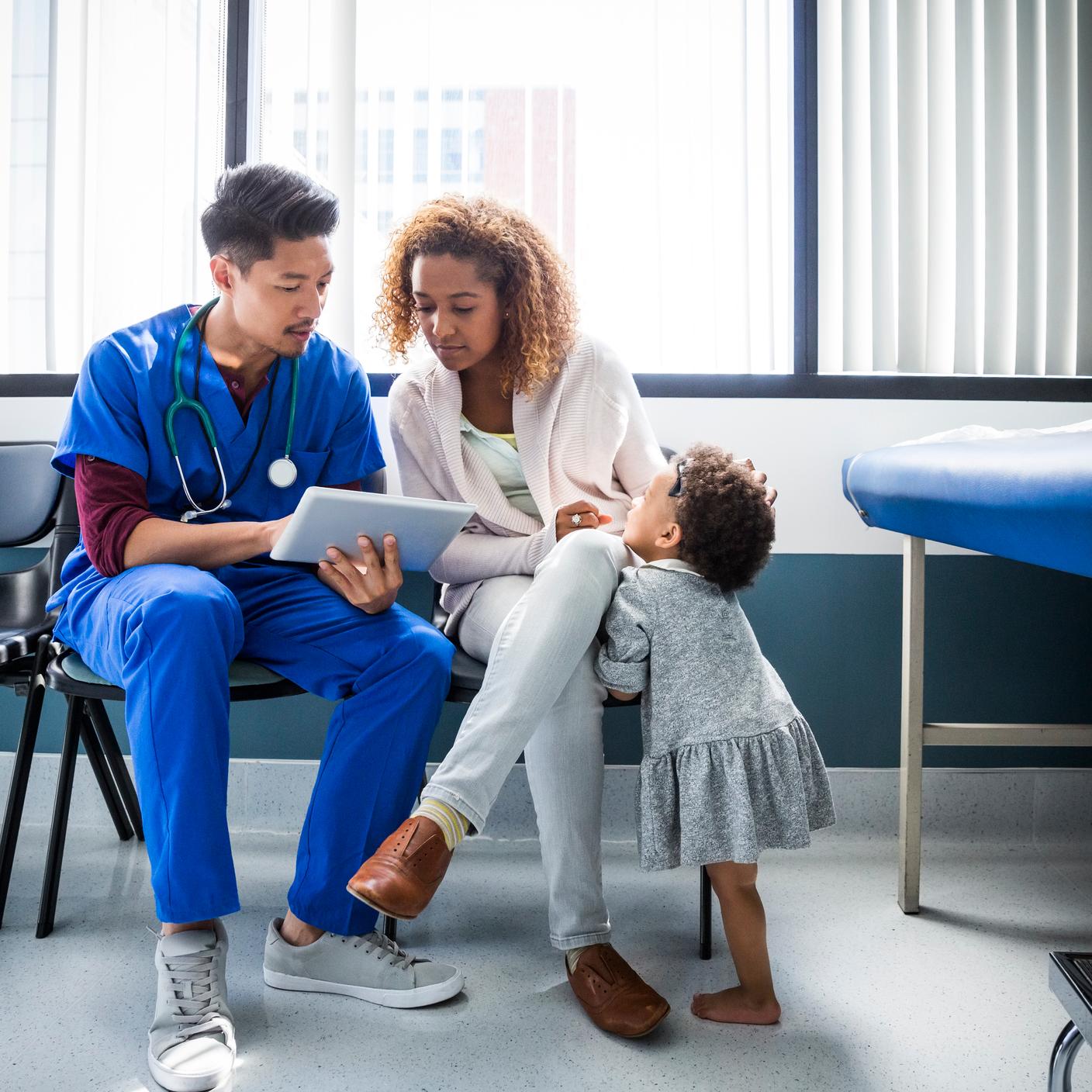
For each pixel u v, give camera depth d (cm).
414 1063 119
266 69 211
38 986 137
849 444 202
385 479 181
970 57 206
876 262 208
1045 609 202
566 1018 130
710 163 205
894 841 198
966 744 164
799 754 132
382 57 207
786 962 147
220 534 137
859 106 207
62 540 178
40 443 186
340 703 138
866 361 208
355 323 209
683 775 124
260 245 138
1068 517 97
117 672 131
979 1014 132
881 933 157
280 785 202
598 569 131
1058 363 209
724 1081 116
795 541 202
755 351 208
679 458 140
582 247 206
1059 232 208
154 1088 113
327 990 135
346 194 207
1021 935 156
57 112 211
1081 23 206
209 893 118
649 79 204
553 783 132
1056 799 199
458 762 122
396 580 136
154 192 211
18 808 155
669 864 126
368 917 136
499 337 162
